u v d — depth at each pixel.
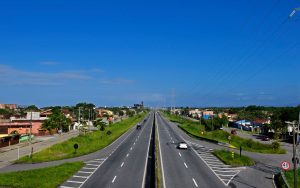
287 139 125.31
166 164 57.59
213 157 68.38
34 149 79.75
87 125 151.38
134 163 58.31
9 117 141.62
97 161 60.72
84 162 59.50
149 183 42.25
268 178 48.56
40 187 39.34
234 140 108.12
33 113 136.62
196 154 71.94
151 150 77.06
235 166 58.62
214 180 45.59
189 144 90.88
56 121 126.31
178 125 167.12
